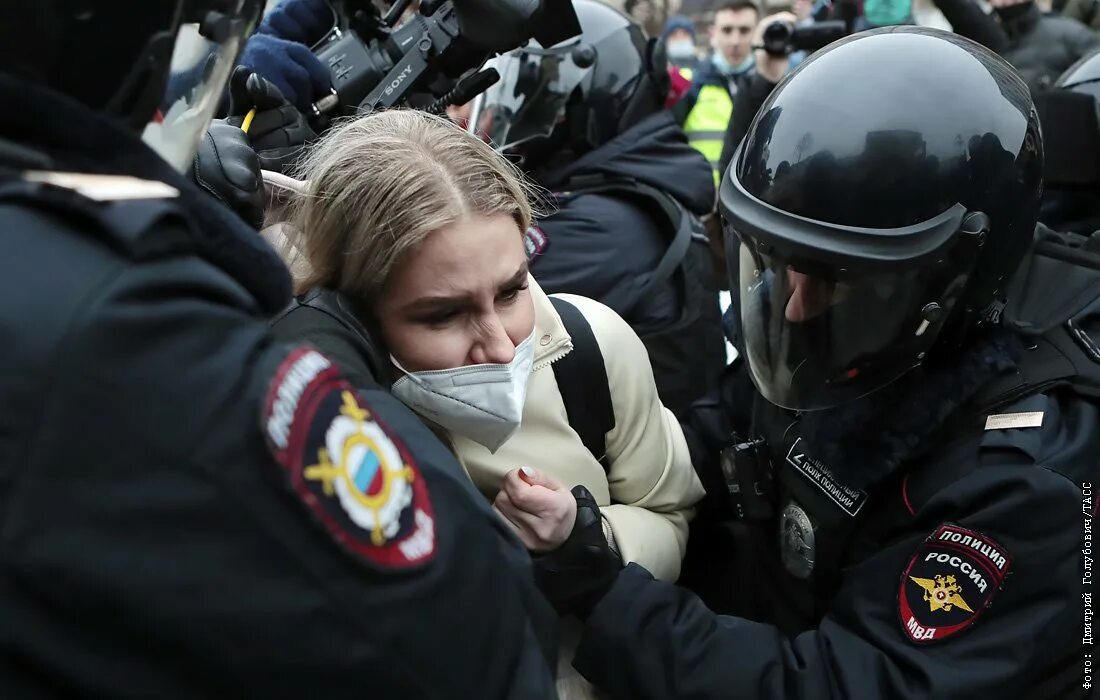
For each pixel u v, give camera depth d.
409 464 0.57
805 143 1.04
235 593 0.47
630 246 1.73
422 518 0.56
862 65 1.06
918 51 1.06
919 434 1.05
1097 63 1.67
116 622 0.45
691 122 3.28
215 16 0.60
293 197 1.03
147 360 0.47
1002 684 0.95
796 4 3.28
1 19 0.49
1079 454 0.99
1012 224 1.05
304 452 0.50
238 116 1.31
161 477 0.46
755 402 1.29
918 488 1.05
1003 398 1.05
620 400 1.13
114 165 0.52
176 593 0.46
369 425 0.55
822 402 1.10
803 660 1.03
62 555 0.44
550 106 1.88
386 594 0.51
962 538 0.99
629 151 1.83
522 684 0.60
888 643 1.00
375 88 1.56
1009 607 0.96
